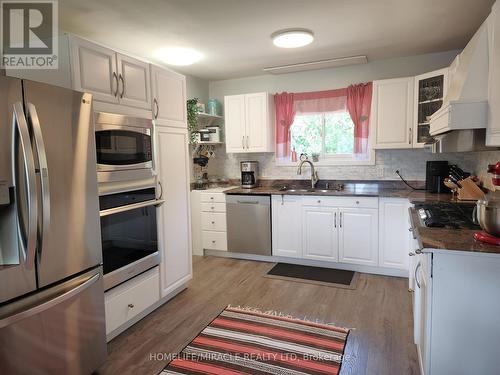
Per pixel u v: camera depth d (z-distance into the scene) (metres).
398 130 3.58
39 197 1.56
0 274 1.44
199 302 2.94
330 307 2.80
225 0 2.33
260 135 4.27
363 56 3.69
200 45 3.28
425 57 3.73
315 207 3.72
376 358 2.10
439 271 1.54
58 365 1.70
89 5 2.36
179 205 3.01
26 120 1.52
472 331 1.53
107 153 2.15
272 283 3.36
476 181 2.99
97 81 2.13
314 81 4.26
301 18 2.67
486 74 1.71
